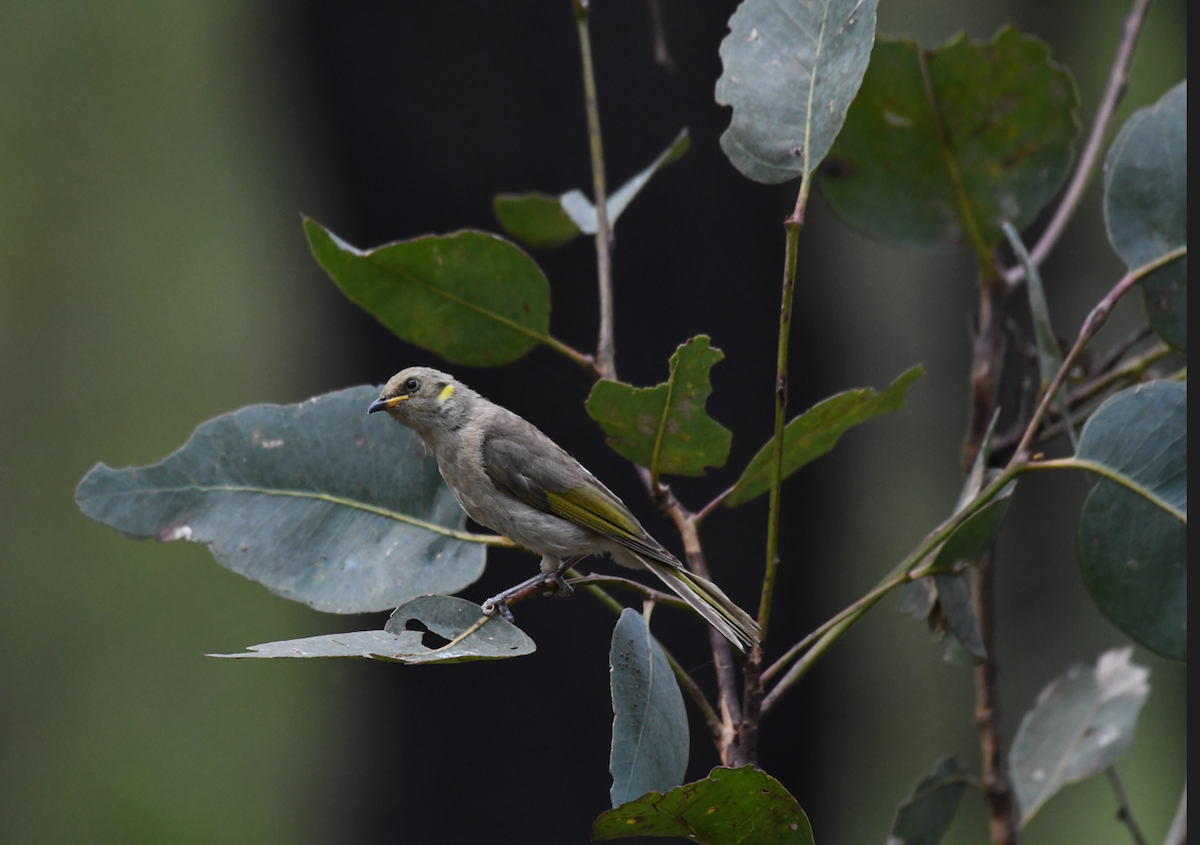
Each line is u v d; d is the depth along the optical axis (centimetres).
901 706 1669
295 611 1738
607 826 478
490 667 1200
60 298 1869
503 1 1156
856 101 767
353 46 1178
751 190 1179
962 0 1644
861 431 1398
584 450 1167
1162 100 621
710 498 1176
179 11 1895
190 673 1694
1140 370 713
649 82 1173
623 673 497
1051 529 1736
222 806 1552
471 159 1208
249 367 1806
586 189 1207
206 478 609
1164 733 1597
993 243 780
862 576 1652
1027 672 1733
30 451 1811
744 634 553
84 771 1619
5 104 1905
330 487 620
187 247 1866
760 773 459
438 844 1236
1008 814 714
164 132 1894
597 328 1179
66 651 1728
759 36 550
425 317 655
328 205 1265
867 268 1656
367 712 1249
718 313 1187
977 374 766
